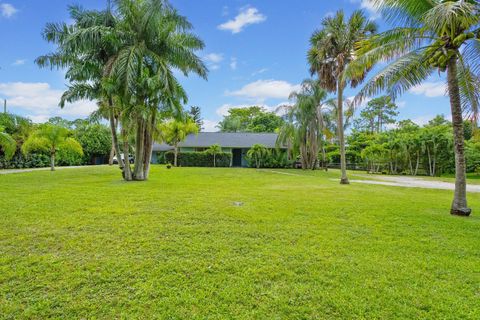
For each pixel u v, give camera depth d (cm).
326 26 1162
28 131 1941
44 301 222
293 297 233
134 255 316
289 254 326
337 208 598
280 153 2612
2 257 304
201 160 2709
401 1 572
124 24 1094
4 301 222
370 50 657
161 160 2983
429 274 279
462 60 590
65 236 377
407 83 647
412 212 570
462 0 478
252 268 287
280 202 662
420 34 598
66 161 2452
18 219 460
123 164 1202
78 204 590
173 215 506
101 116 1239
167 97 1117
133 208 558
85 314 207
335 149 3356
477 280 267
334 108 2106
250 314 210
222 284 253
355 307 219
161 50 1162
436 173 2088
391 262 307
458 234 419
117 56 1045
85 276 264
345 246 356
